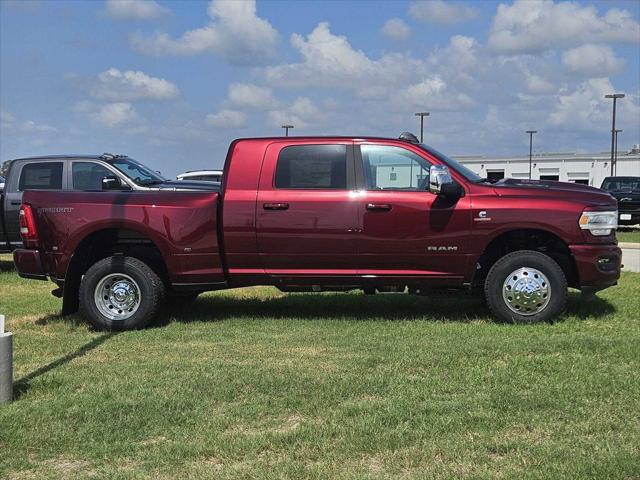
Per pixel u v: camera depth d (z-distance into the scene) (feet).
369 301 28.81
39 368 18.35
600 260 22.75
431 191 22.20
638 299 27.86
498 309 23.18
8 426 13.82
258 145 23.81
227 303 28.78
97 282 23.68
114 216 23.56
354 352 19.42
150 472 11.73
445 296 24.64
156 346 20.89
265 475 11.46
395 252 23.12
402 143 23.44
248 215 23.41
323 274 23.59
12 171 37.93
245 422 14.03
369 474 11.43
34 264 24.13
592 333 21.57
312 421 13.91
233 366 18.11
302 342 20.89
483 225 22.74
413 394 15.37
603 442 12.52
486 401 14.79
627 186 77.97
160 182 38.29
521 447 12.35
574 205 22.70
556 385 15.84
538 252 23.17
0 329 15.40
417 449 12.35
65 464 12.19
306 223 23.21
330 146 23.53
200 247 23.57
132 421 14.05
